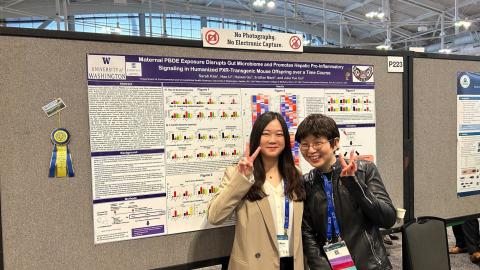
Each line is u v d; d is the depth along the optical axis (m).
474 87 1.86
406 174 1.71
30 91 1.13
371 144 1.65
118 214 1.25
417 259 1.63
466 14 5.81
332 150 1.20
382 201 1.16
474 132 1.87
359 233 1.19
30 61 1.13
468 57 1.83
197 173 1.35
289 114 1.48
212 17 6.64
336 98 1.57
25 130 1.13
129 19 6.71
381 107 1.66
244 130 1.41
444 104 1.79
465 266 2.62
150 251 1.30
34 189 1.15
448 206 1.83
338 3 5.95
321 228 1.22
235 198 1.12
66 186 1.18
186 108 1.32
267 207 1.18
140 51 1.25
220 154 1.38
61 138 1.17
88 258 1.22
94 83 1.20
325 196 1.22
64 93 1.17
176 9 6.14
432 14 5.77
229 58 1.38
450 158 1.82
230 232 1.43
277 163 1.27
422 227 1.68
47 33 1.14
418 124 1.74
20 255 1.14
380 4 5.75
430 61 1.75
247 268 1.15
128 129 1.24
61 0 5.64
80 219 1.20
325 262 1.20
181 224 1.34
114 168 1.23
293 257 1.17
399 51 1.68
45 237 1.17
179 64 1.30
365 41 8.18
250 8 5.58
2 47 1.09
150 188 1.28
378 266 1.18
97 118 1.21
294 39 1.48
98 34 1.19
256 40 1.41
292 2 5.98
